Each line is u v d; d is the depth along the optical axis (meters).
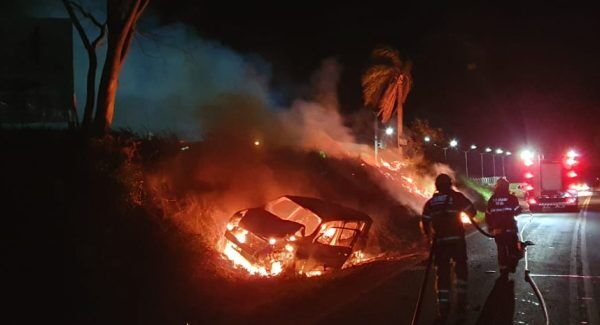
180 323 7.63
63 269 8.17
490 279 10.47
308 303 8.76
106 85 13.31
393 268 11.88
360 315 7.96
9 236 8.34
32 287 7.64
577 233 18.33
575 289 9.41
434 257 7.57
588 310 8.03
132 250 9.60
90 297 7.86
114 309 7.80
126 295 8.29
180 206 13.06
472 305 8.44
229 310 8.34
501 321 7.52
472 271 11.37
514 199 10.63
